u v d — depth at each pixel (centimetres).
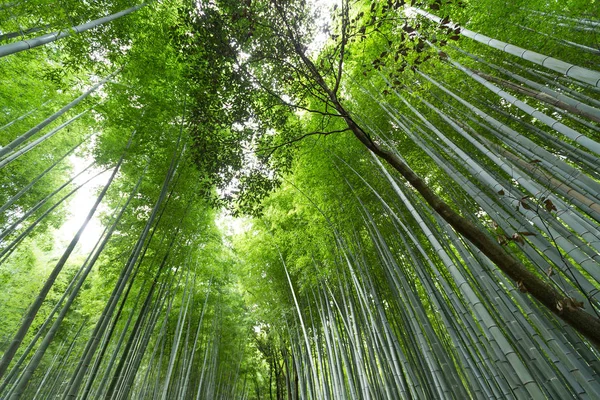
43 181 711
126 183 648
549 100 312
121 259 647
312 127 586
